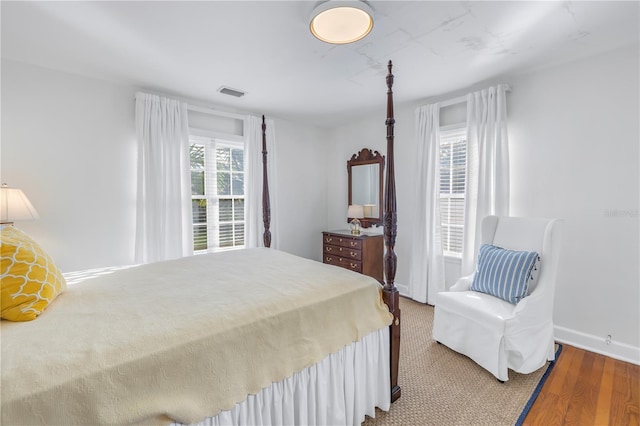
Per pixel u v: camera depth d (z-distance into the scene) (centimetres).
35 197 246
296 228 443
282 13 174
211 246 359
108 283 160
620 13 174
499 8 170
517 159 271
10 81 235
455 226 328
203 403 98
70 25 186
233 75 265
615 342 222
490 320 198
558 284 249
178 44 211
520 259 213
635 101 211
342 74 264
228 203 373
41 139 248
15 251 117
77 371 81
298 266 199
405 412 166
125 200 288
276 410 120
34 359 84
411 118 359
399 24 186
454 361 219
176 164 309
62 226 258
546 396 178
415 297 349
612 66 220
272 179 400
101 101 274
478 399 176
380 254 386
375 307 163
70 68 250
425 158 335
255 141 380
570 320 244
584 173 235
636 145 212
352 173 434
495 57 232
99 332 101
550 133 251
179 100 321
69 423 76
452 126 319
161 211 300
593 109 229
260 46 214
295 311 129
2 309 108
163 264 207
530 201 264
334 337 140
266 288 150
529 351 197
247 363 111
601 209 228
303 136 446
